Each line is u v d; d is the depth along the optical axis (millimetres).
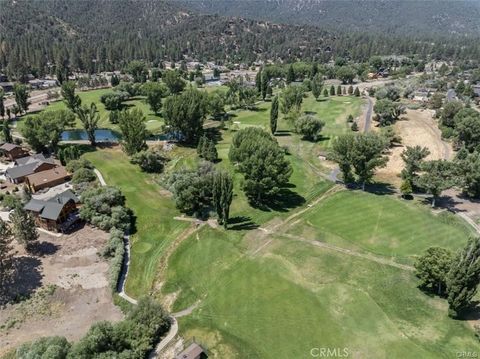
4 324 56031
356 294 59062
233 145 97312
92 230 78812
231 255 70688
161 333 53656
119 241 73438
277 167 84938
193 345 50000
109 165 110938
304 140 131250
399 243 72562
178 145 130750
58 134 121438
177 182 87750
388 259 67812
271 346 50625
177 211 87500
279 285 61938
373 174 95500
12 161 115812
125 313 58062
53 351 43469
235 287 62312
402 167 109500
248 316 56000
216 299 60219
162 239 77688
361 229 77812
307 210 86938
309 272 64812
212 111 152875
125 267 69375
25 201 87188
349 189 96312
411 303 56688
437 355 47844
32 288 62750
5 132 125625
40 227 79812
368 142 91688
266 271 65562
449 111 137625
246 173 85812
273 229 79188
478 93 191875
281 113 163625
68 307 59625
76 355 44312
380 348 49312
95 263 69562
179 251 73438
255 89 190500
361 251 70562
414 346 49281
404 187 89562
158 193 96188
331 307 56688
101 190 85688
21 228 70000
